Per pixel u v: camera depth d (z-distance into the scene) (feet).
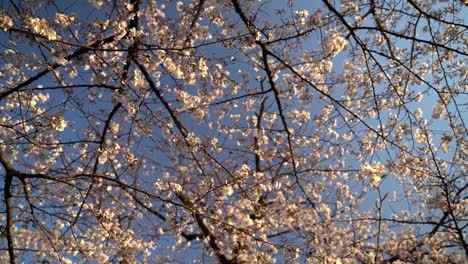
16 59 18.85
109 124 24.03
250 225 26.40
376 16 21.45
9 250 17.26
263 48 20.22
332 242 28.63
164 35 18.48
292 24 22.02
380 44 24.90
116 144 21.95
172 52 19.47
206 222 23.61
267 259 25.44
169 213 21.91
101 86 18.97
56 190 23.45
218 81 21.44
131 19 19.66
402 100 20.56
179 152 21.50
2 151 19.22
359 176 24.14
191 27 20.10
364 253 30.76
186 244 29.43
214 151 22.94
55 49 16.94
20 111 18.83
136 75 17.87
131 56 19.38
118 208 25.99
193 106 22.48
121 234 25.03
